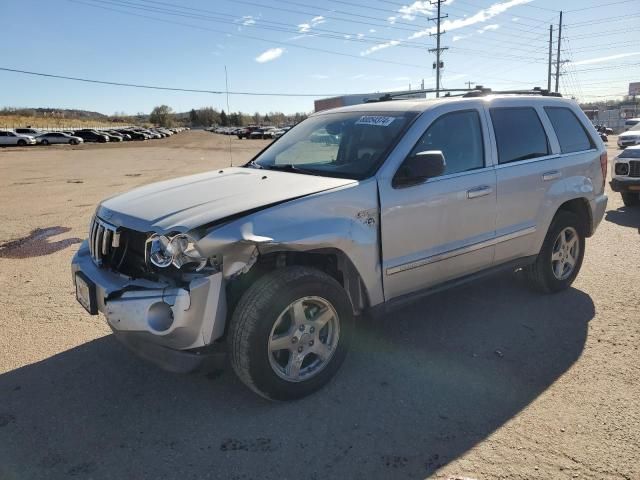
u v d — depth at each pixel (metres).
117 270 3.29
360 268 3.43
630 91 96.19
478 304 4.88
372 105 4.45
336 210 3.30
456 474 2.63
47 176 18.53
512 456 2.75
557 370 3.65
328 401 3.31
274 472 2.68
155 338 3.00
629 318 4.48
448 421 3.08
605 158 5.38
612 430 2.95
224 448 2.88
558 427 2.99
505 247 4.40
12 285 5.63
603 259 6.24
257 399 3.35
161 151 38.03
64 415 3.21
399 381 3.54
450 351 3.96
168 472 2.70
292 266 3.23
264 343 3.04
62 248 7.31
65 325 4.53
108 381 3.59
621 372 3.59
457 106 4.11
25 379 3.63
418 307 4.84
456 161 4.03
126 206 3.44
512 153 4.44
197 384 3.54
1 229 8.66
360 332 4.32
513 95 4.73
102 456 2.83
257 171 4.11
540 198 4.60
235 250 2.96
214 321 2.99
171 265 3.01
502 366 3.72
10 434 3.03
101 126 123.25
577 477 2.59
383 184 3.55
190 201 3.31
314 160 4.15
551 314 4.61
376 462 2.74
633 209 9.46
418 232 3.74
